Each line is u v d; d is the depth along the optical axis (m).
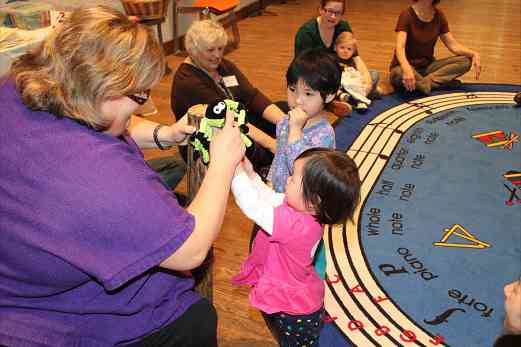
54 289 1.01
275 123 2.62
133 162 1.02
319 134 1.73
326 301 2.01
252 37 5.82
